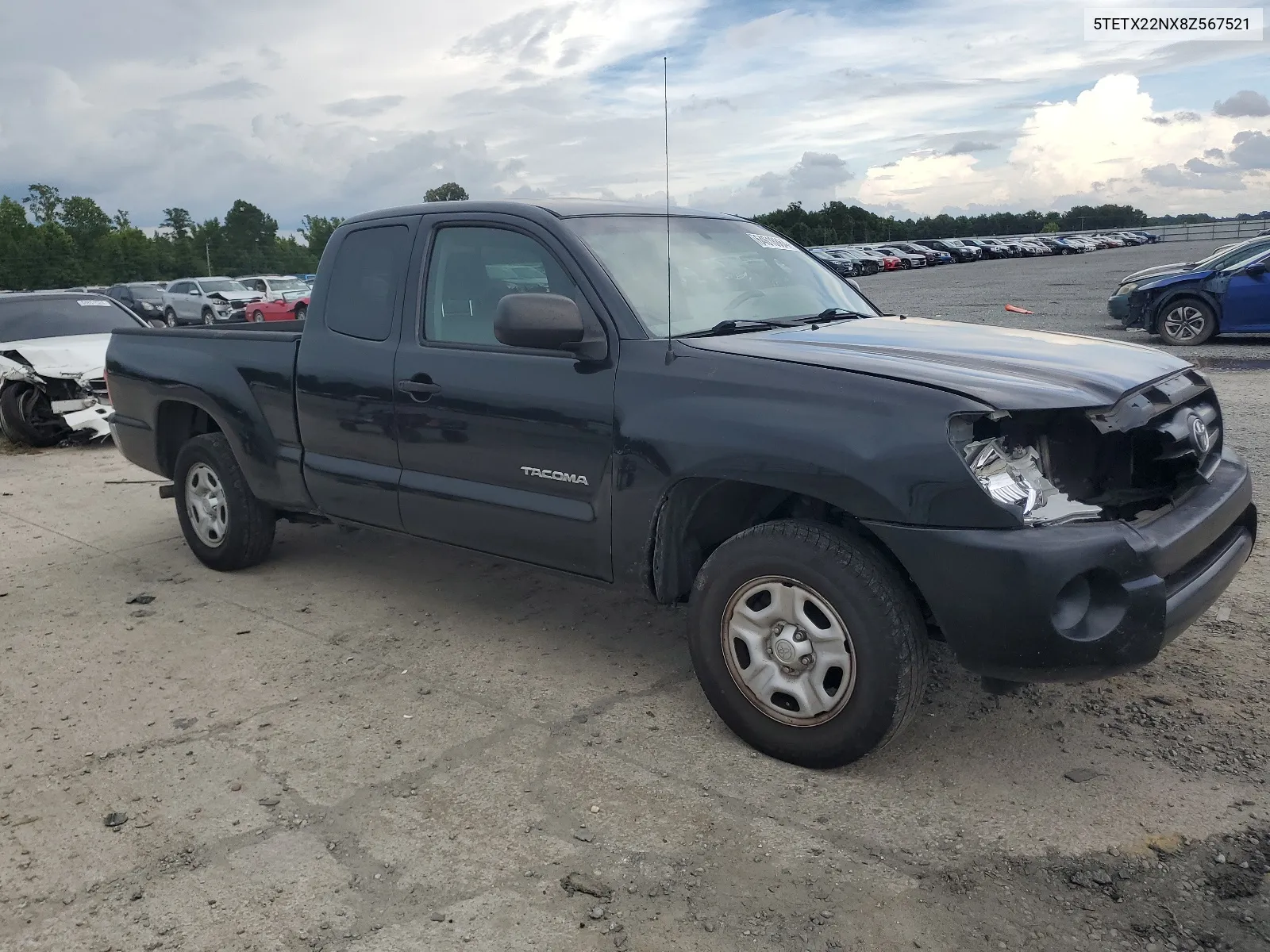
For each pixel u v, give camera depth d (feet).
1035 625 9.08
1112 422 9.71
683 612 15.44
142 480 27.40
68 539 21.21
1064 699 11.89
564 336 11.36
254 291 96.73
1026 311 63.52
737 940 7.97
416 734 11.66
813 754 10.37
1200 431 11.02
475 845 9.37
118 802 10.34
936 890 8.50
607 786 10.35
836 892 8.52
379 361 14.23
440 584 17.20
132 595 17.17
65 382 32.50
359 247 14.98
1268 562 16.28
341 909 8.50
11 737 11.92
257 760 11.13
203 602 16.63
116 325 37.32
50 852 9.48
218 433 17.92
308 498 15.96
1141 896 8.36
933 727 11.34
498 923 8.25
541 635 14.71
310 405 15.37
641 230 13.32
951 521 9.23
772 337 11.80
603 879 8.79
